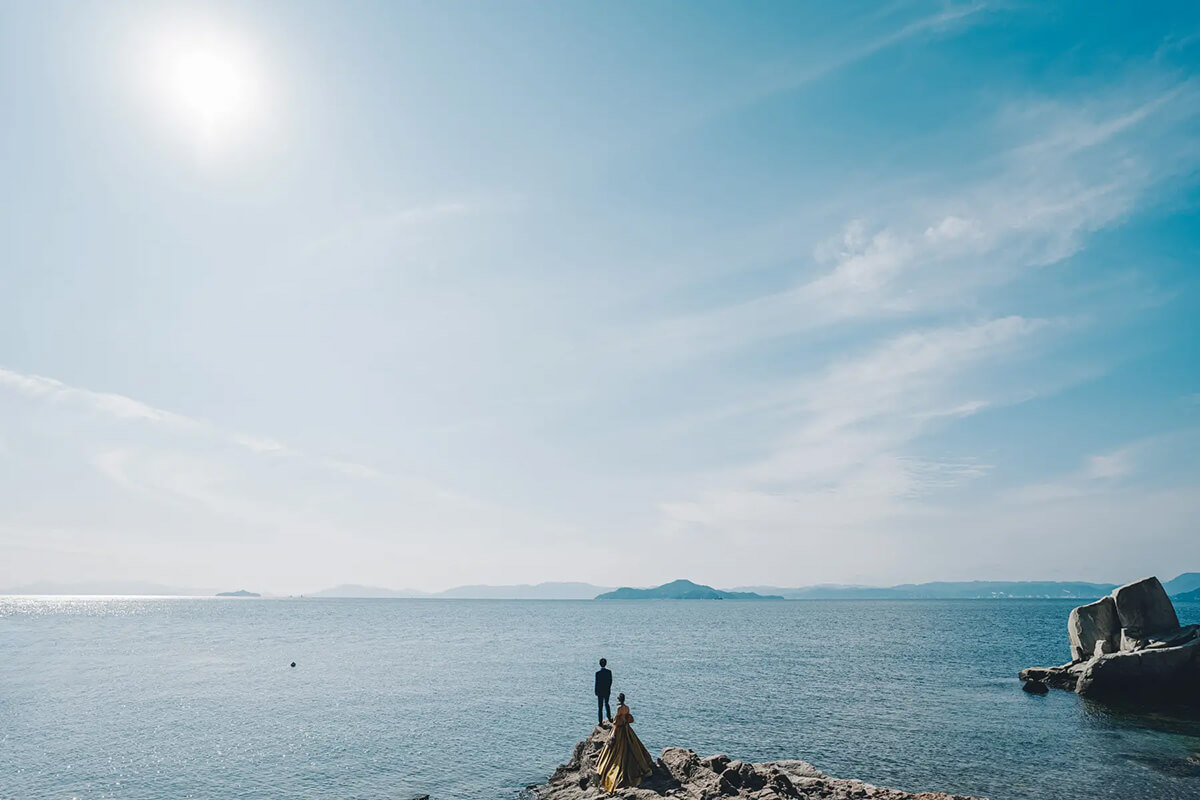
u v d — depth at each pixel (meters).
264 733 33.66
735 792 19.11
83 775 26.34
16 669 59.84
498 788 24.83
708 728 34.62
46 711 39.53
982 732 33.28
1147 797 22.81
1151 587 43.81
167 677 54.75
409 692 47.09
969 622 157.12
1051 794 23.20
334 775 26.45
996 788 23.95
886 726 34.88
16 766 27.59
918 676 55.41
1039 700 42.56
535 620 175.50
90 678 53.94
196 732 33.81
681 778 21.17
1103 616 45.94
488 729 34.78
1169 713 38.03
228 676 55.47
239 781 25.61
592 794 20.81
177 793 24.20
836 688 48.50
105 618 168.38
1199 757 28.27
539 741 32.16
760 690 47.66
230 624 143.50
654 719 37.00
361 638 101.81
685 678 54.53
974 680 52.69
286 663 65.69
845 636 107.81
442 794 24.12
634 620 176.00
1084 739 31.69
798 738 32.19
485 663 66.38
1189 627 42.22
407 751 30.19
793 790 19.69
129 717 37.66
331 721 36.69
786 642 94.75
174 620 161.38
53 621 150.00
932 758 28.28
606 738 25.28
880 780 25.11
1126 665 41.59
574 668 62.06
